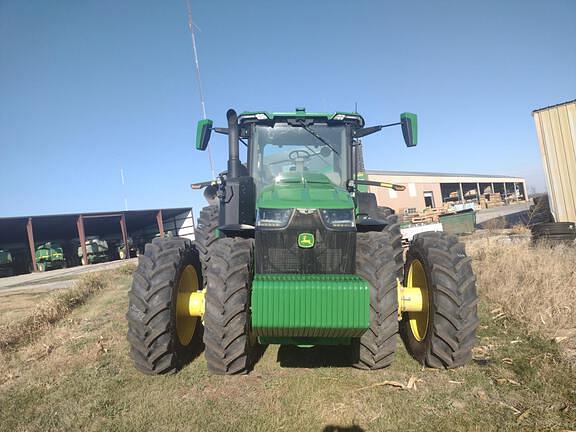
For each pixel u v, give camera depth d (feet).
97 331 19.36
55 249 91.09
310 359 14.28
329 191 13.76
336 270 12.57
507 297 19.08
